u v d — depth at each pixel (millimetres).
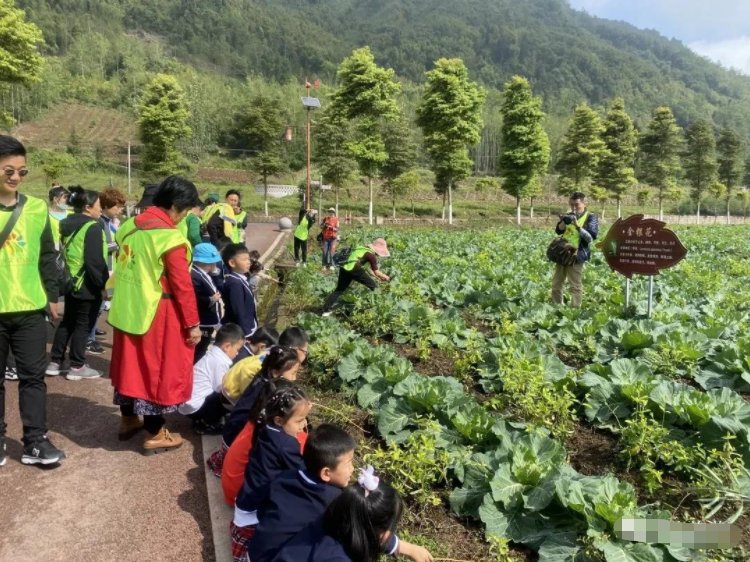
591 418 5414
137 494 4414
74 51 102375
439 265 15594
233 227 9523
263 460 3471
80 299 6531
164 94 43906
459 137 42156
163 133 43938
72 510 4180
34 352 4543
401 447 4977
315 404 5816
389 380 5914
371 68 39500
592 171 55469
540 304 9500
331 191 52031
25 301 4383
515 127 46031
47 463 4668
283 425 3566
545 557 3504
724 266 17688
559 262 9836
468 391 6430
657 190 74562
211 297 6320
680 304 10664
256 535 3074
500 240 25188
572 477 4148
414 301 10125
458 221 45719
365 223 40781
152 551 3783
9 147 4277
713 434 4688
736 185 68812
